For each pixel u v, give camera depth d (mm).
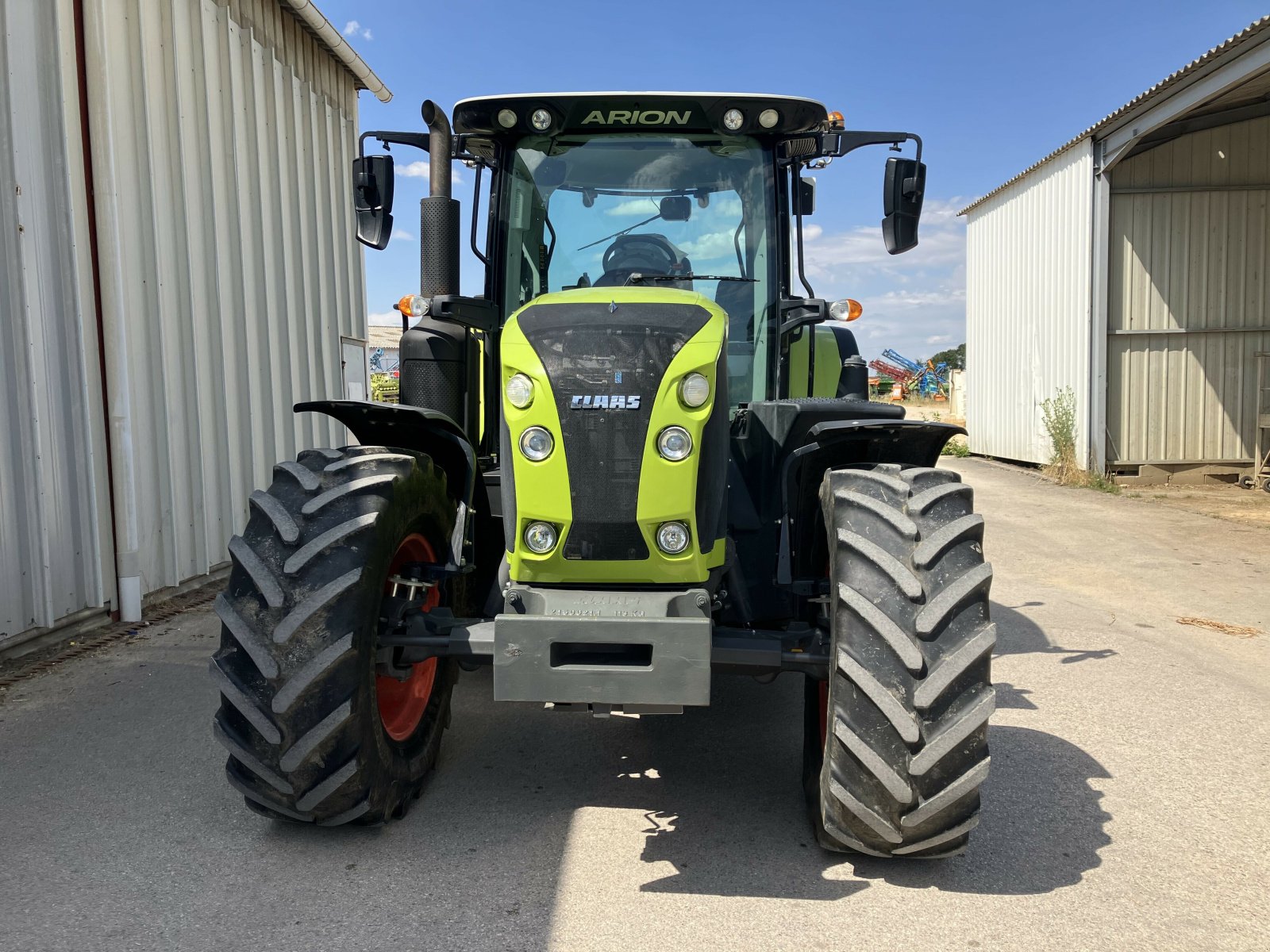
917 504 2531
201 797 3076
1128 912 2439
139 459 5434
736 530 3219
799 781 3254
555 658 2494
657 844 2783
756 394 3756
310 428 7836
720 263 3793
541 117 3686
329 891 2500
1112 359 12039
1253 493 11258
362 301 9102
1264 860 2721
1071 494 11258
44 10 4629
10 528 4441
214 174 6293
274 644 2479
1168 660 4770
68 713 3850
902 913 2422
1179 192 11812
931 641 2383
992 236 15172
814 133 3736
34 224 4582
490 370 3779
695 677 2439
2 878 2561
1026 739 3668
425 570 3002
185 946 2252
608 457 2561
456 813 2977
